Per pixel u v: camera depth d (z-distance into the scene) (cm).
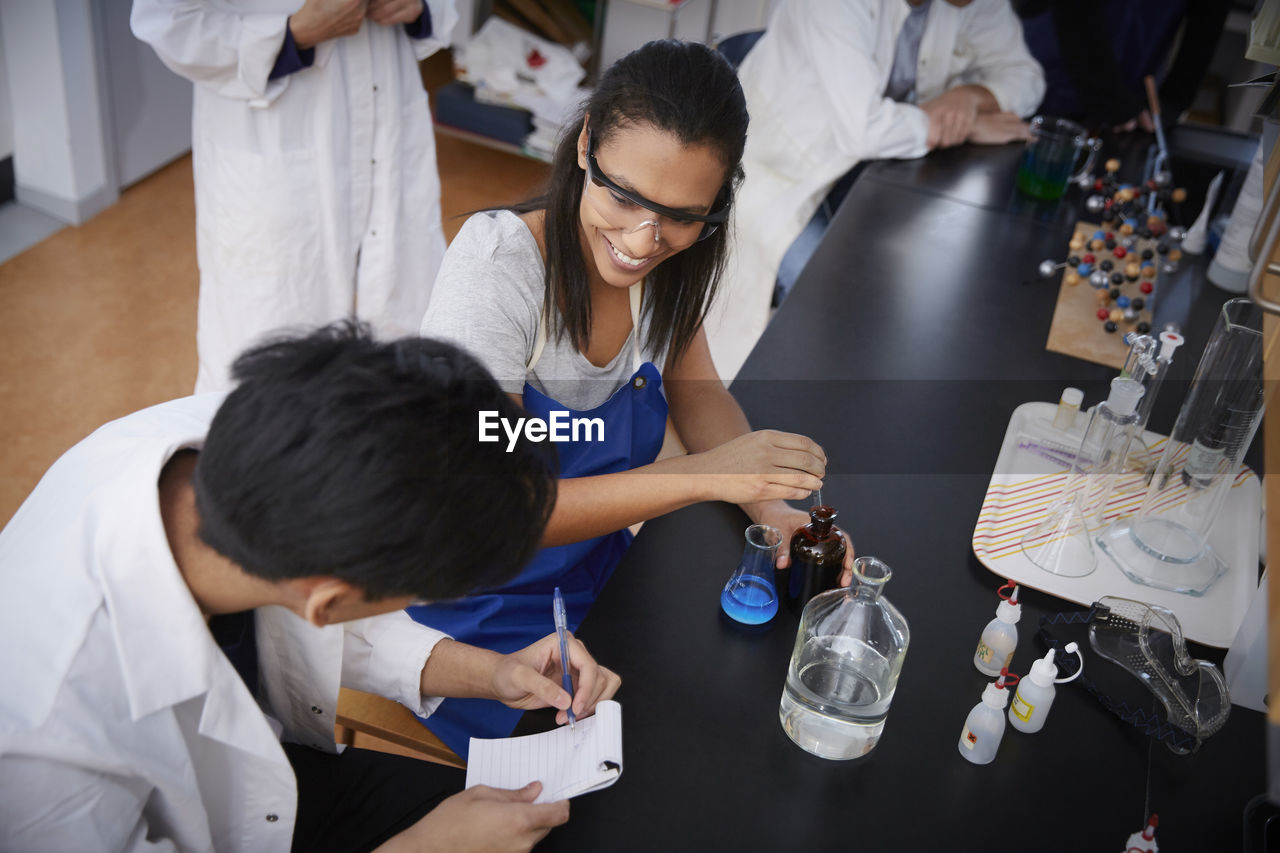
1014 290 205
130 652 83
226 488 73
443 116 385
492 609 130
